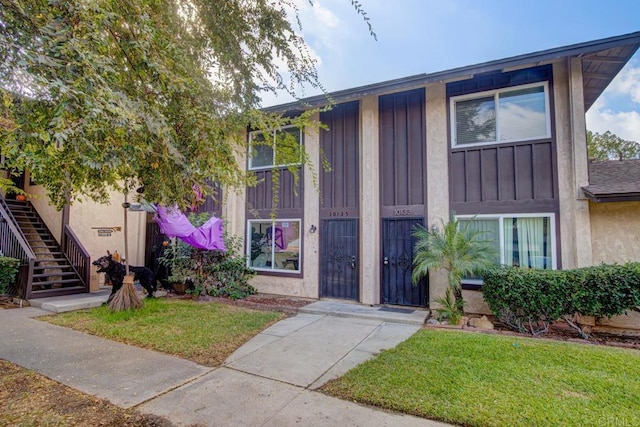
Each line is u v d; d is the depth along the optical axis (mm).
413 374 4266
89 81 2373
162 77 3041
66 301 8430
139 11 2912
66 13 2502
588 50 6727
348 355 5090
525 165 7582
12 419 3322
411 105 8812
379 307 8352
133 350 5312
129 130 2719
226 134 4125
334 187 9586
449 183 8234
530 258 7457
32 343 5609
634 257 6656
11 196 12156
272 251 10445
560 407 3420
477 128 8125
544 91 7543
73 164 3061
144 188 3828
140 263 12945
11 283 8828
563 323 6773
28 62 2322
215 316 7320
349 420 3305
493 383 3986
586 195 6758
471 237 7008
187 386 4070
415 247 7887
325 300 9320
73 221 11320
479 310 7688
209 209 11477
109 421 3303
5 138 2562
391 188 8875
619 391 3766
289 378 4289
